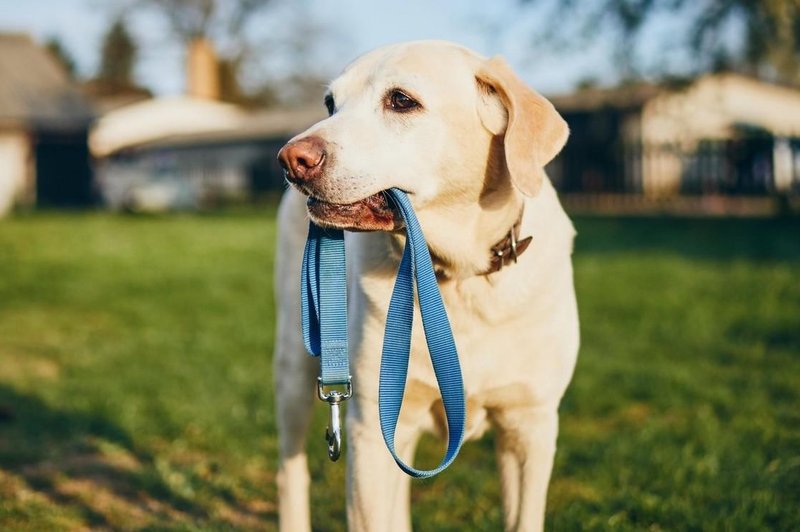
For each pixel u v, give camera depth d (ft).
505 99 8.24
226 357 19.33
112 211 80.43
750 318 21.15
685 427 13.51
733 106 78.48
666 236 41.60
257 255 40.29
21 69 95.04
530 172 8.05
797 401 14.82
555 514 10.70
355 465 8.36
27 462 12.92
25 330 23.03
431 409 8.83
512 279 8.32
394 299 7.40
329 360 7.75
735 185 60.18
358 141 7.97
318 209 7.93
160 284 30.83
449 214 8.32
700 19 45.06
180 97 139.44
